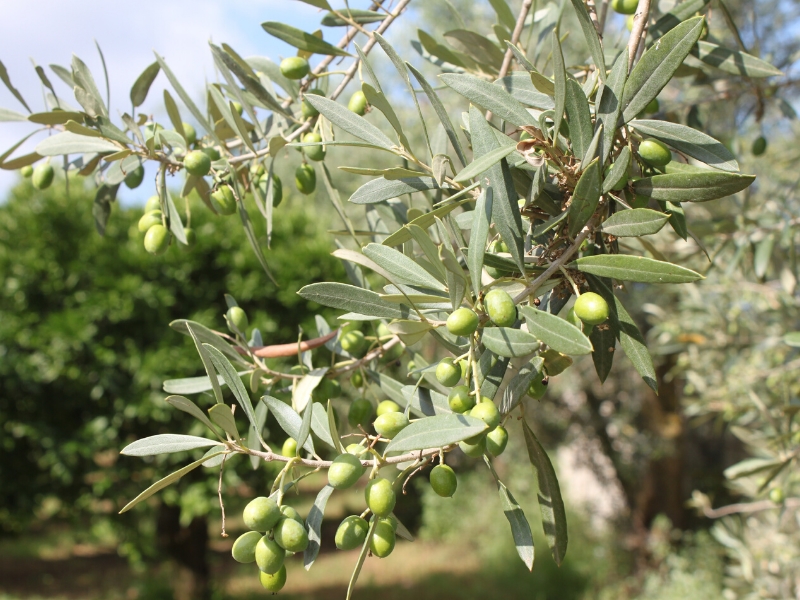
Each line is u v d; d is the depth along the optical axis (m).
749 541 1.31
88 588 3.23
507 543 3.37
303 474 0.39
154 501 2.39
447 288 0.39
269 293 2.41
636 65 0.39
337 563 3.81
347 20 0.60
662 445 2.93
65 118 0.57
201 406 2.13
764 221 0.93
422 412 0.46
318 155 0.58
